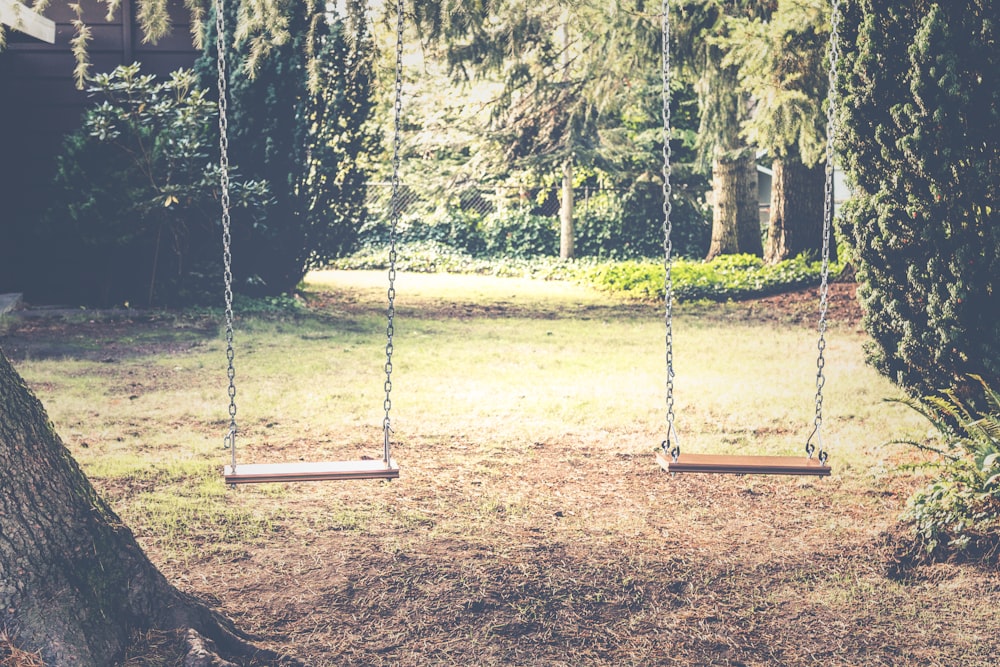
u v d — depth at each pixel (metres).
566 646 4.62
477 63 16.52
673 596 5.09
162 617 4.29
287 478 4.91
